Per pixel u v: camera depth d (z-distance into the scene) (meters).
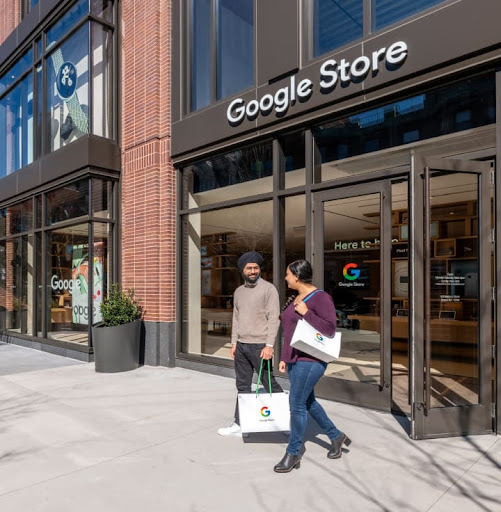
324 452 3.77
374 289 5.17
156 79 7.74
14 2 11.59
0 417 4.92
